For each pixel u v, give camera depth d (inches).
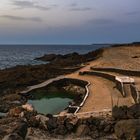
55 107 1620.3
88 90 1674.5
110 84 1855.3
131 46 4574.3
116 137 1014.4
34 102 1763.0
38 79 2351.1
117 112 1095.0
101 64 2677.2
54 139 1003.9
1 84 2138.3
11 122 1058.7
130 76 1892.2
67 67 2832.2
